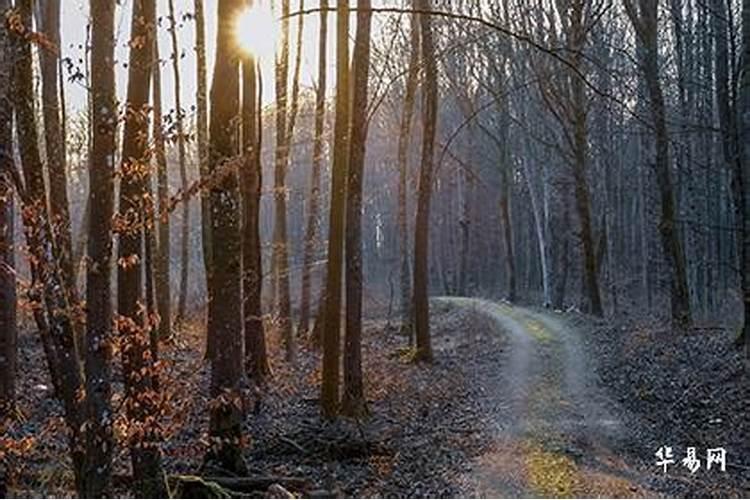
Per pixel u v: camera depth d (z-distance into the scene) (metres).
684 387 16.02
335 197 14.43
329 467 11.89
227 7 9.61
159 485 8.12
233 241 10.11
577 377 18.50
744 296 17.52
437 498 10.27
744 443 12.78
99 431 6.73
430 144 21.02
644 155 41.78
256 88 15.14
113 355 7.04
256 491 10.09
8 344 11.41
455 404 16.16
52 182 8.86
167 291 19.89
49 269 6.79
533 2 31.75
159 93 16.27
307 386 17.53
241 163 8.16
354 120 14.66
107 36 6.73
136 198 7.21
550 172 43.62
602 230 39.31
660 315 31.64
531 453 12.34
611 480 10.94
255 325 15.99
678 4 34.56
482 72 37.84
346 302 14.77
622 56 37.47
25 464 9.26
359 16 14.58
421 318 21.44
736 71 17.52
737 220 18.02
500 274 61.62
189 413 10.36
